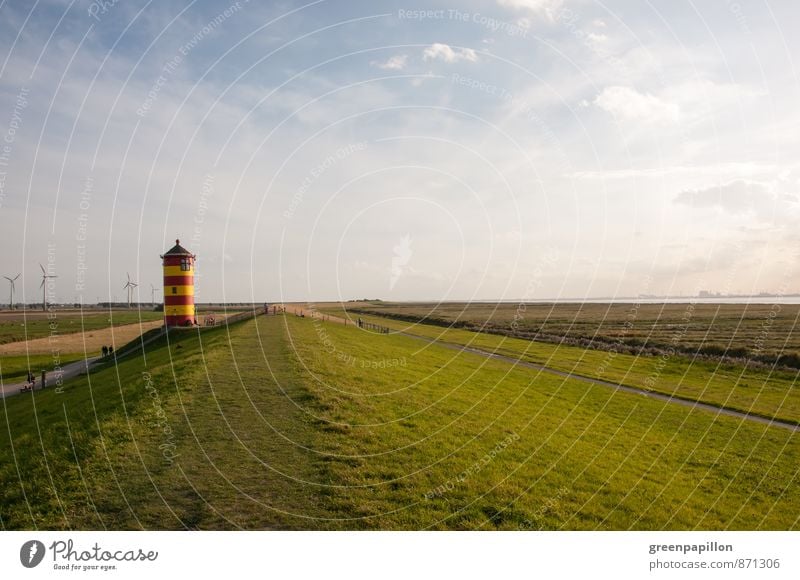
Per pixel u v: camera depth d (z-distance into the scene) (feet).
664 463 68.90
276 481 46.78
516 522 45.85
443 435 64.80
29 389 130.41
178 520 40.68
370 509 43.68
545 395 106.83
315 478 47.73
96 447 53.98
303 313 263.70
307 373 87.35
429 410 76.54
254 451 53.01
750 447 78.74
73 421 68.69
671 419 93.56
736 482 64.39
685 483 62.34
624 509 52.19
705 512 54.19
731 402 109.29
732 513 54.75
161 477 47.09
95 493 44.62
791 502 59.11
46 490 46.11
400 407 75.25
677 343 201.05
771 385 127.03
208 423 60.85
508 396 100.78
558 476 57.93
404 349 164.66
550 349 188.55
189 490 44.93
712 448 77.56
